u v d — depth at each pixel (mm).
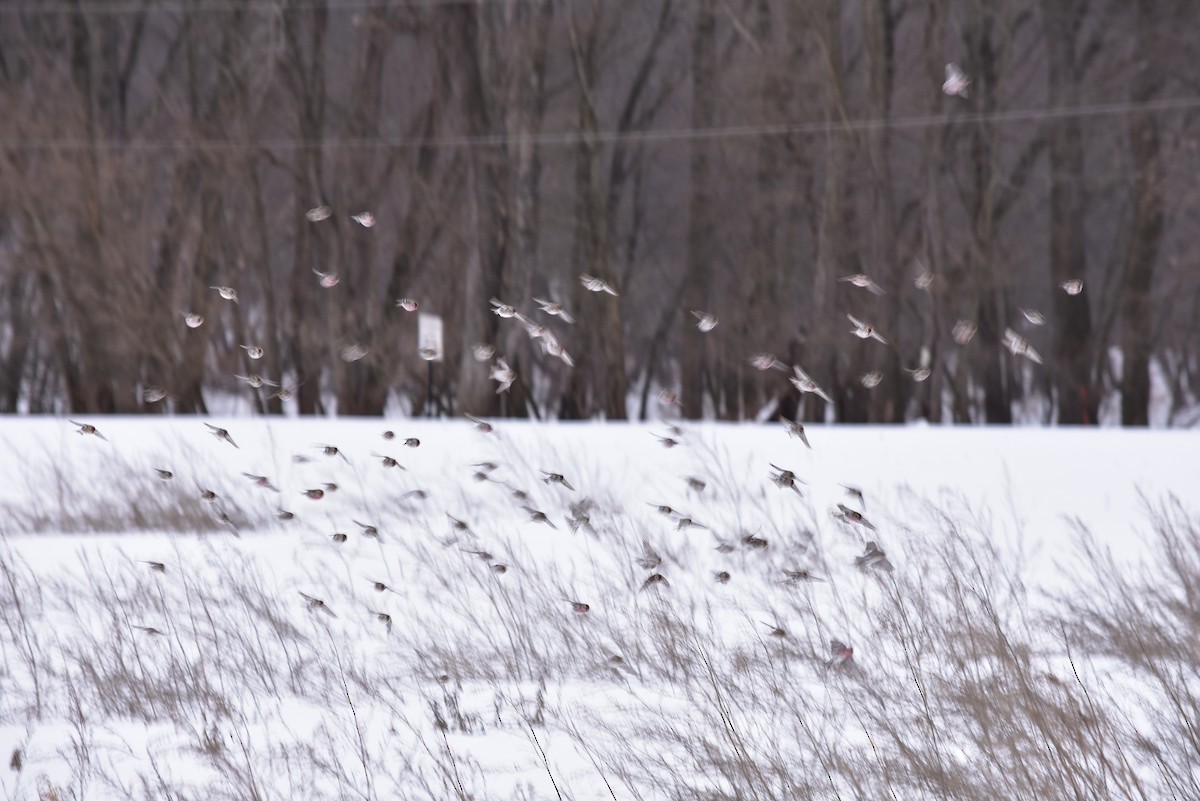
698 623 30062
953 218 150375
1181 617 29781
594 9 146000
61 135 134000
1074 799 20172
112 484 49719
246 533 43125
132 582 34625
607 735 23578
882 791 20469
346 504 47688
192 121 144750
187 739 24094
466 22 146000
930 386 138250
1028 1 147000
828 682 25406
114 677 26609
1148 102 136000
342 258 147750
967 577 30641
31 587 34188
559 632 28859
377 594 33469
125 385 133375
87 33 146500
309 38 153375
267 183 160500
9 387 148375
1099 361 144000
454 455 60844
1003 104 141375
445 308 149000
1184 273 139375
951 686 23969
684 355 150375
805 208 144625
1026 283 157500
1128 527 42531
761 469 54500
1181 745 22375
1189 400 167500
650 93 164625
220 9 149125
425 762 22516
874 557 27422
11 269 135250
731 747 21797
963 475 54594
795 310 156875
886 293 137750
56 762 22969
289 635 29875
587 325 144375
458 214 149875
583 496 45750
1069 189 140875
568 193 151125
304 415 145250
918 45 150625
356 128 152125
